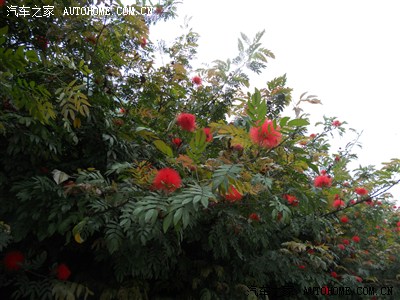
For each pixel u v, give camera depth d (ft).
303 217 9.83
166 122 8.88
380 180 11.48
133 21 7.73
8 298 6.93
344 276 11.82
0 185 6.50
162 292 8.86
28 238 7.25
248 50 8.48
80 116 7.16
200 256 9.10
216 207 6.88
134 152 7.95
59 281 6.62
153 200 4.77
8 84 4.41
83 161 7.65
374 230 13.20
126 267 6.97
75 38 6.93
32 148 6.41
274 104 9.11
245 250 9.37
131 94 9.40
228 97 9.56
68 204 6.04
